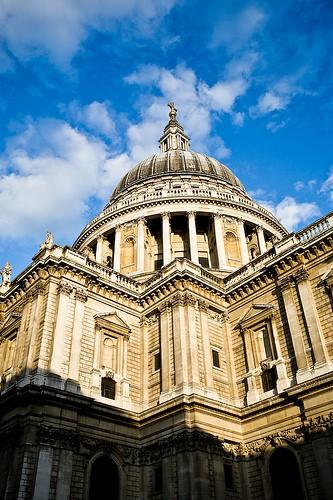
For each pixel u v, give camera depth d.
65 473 29.89
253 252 63.06
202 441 32.16
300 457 31.02
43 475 28.88
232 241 60.44
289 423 32.69
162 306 40.56
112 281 41.41
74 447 31.28
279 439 32.75
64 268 38.00
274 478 32.50
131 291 42.34
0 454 31.14
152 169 74.38
